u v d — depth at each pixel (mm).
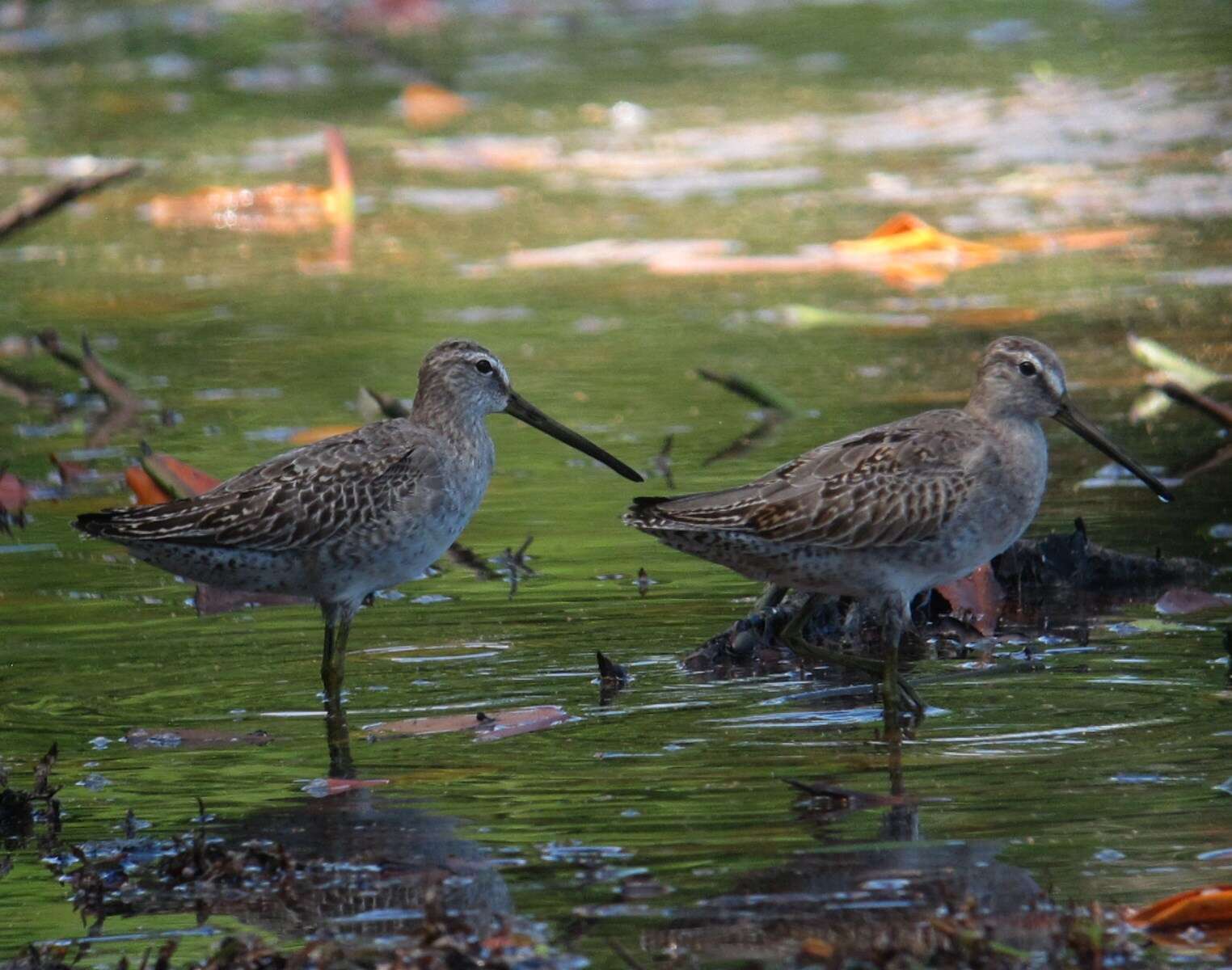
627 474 13203
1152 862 8516
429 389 12703
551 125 32469
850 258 23719
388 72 37188
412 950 7734
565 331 20828
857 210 26219
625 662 11797
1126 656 11680
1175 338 19484
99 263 24984
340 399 18250
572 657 11914
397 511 11961
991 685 11250
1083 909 8062
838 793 9422
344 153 27516
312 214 27391
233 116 33812
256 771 10102
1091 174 27719
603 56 38000
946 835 8898
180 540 11617
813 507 11266
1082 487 15297
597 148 30766
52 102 34875
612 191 27953
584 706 11016
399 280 23453
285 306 22359
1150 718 10508
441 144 31375
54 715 11039
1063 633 12242
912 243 23875
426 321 21391
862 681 11453
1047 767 9773
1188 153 28672
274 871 8742
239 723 10859
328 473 11820
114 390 18625
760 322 21016
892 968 7461
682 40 39500
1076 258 23312
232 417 17719
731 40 39281
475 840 9023
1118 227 24734
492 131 32219
